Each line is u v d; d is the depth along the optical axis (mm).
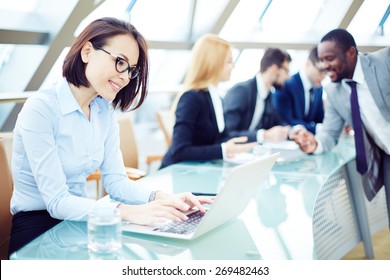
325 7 5551
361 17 4859
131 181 2094
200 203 1884
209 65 3195
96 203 1749
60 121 1891
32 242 1521
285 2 5902
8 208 2238
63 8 3895
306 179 2539
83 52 1795
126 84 1820
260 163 1754
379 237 4195
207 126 3203
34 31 3916
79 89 1915
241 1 5852
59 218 1772
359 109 2986
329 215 3059
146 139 6094
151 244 1512
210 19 5551
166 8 5434
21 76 4227
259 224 1751
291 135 3297
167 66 6141
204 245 1514
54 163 1812
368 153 3039
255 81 4055
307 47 5707
